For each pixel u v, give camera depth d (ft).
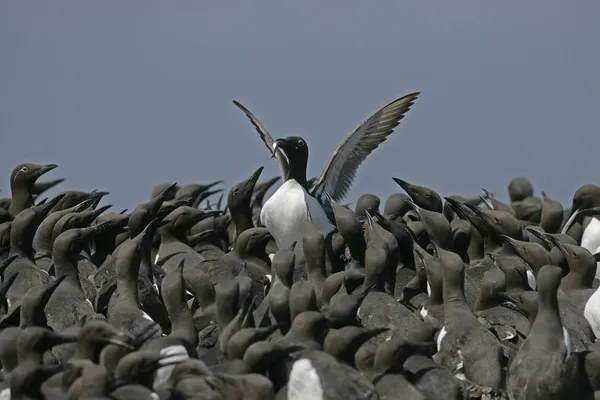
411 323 77.00
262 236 92.53
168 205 97.35
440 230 90.43
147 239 85.66
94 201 103.71
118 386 65.72
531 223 107.14
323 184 96.78
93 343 70.54
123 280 81.46
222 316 76.07
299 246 93.86
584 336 79.25
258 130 100.42
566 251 89.71
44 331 70.08
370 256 80.94
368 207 102.37
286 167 97.25
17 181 103.81
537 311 76.74
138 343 70.85
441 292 81.35
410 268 91.04
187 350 71.36
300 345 69.82
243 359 69.10
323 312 76.79
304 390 67.77
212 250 99.40
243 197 100.83
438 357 74.13
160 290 84.79
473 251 96.89
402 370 70.18
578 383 71.72
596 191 107.86
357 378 67.87
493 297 80.84
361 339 71.10
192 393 66.39
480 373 72.79
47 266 89.76
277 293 75.51
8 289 84.94
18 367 67.92
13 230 89.56
